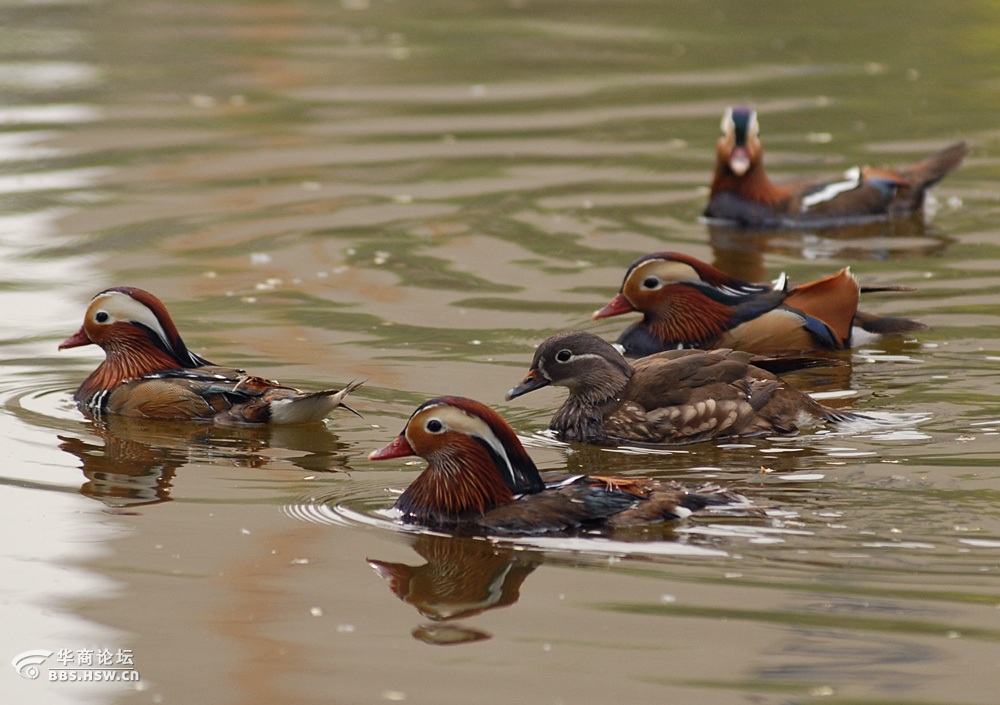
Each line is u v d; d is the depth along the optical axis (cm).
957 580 1045
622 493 1182
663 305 1711
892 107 2853
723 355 1449
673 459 1329
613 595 1045
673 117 2800
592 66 3244
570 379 1424
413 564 1109
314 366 1581
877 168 2278
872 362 1602
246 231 2125
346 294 1844
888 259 2003
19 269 1941
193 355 1533
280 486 1275
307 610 1041
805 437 1370
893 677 927
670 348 1709
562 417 1429
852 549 1104
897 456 1301
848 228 2184
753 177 2202
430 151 2575
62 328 1719
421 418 1187
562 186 2367
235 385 1459
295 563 1114
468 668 955
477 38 3584
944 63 3212
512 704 913
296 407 1414
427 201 2278
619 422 1399
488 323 1733
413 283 1891
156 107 2897
